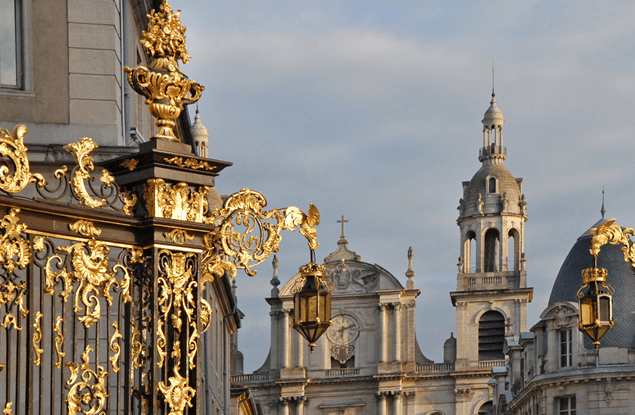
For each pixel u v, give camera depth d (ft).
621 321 368.27
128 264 67.62
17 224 61.72
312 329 81.10
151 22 69.82
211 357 285.02
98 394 65.26
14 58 146.20
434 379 587.68
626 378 357.00
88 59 148.77
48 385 127.85
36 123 145.28
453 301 604.49
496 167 638.53
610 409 358.23
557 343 375.04
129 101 163.43
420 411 584.81
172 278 68.49
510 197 627.46
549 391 372.17
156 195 68.03
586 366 362.94
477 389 583.17
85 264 65.26
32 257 63.31
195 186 70.08
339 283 599.98
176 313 68.44
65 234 64.39
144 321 67.51
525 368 412.57
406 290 592.60
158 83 68.90
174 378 67.62
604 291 97.60
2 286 61.57
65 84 147.33
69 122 146.41
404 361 587.27
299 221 75.41
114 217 66.28
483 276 612.70
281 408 590.14
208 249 70.69
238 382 595.88
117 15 153.17
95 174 143.74
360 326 595.47
